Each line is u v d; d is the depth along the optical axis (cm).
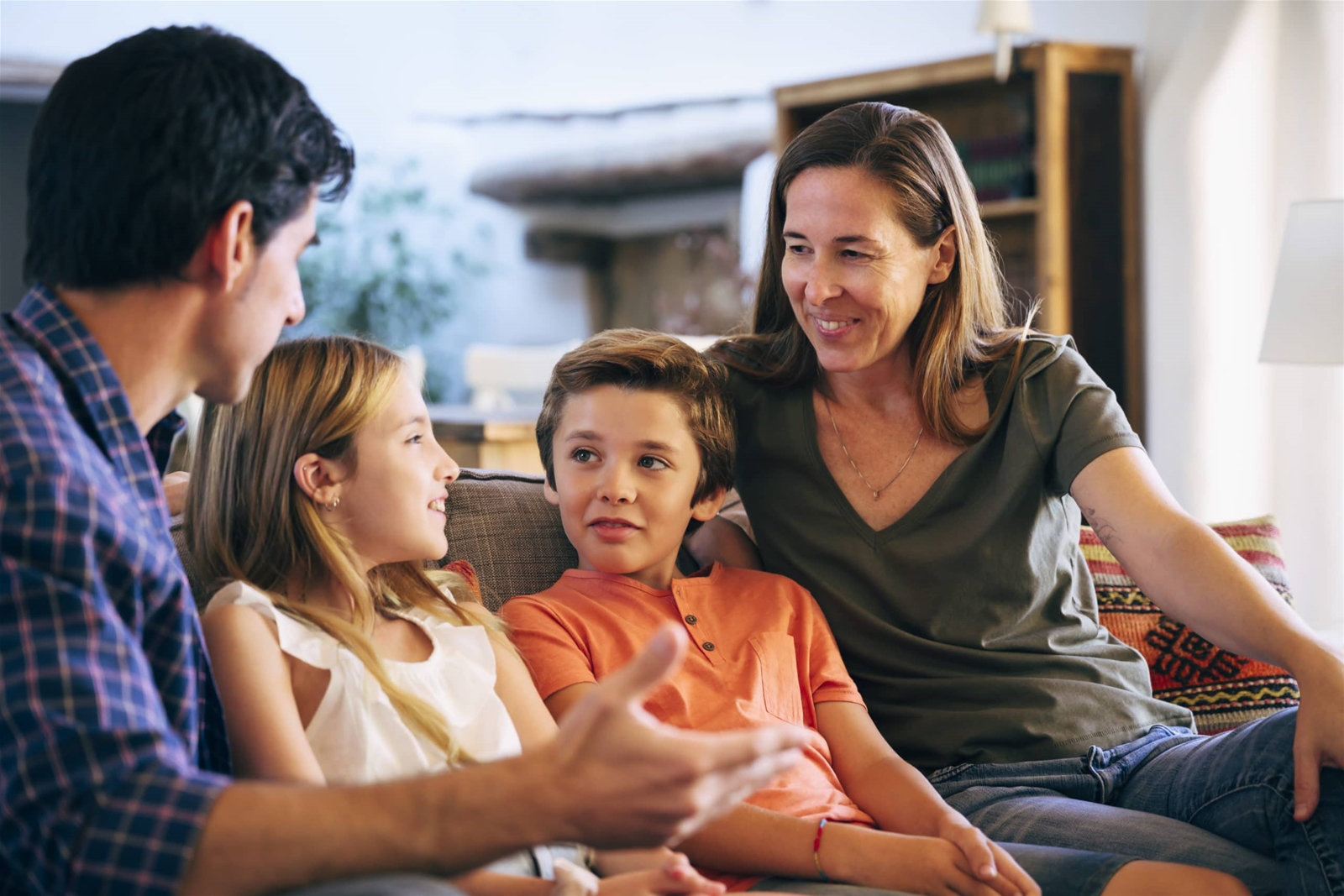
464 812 74
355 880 74
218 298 92
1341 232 251
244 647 108
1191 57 372
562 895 102
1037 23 454
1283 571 190
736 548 160
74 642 76
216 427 123
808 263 147
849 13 629
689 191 836
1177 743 147
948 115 433
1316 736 121
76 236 89
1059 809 133
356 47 816
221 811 74
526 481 163
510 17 816
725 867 123
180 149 87
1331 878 119
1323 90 341
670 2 743
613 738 73
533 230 888
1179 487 378
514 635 136
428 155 858
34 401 83
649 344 147
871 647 149
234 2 735
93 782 74
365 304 809
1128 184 397
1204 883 114
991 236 170
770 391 161
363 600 119
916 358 154
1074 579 159
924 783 130
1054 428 148
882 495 153
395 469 122
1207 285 371
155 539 90
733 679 136
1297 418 345
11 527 77
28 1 634
